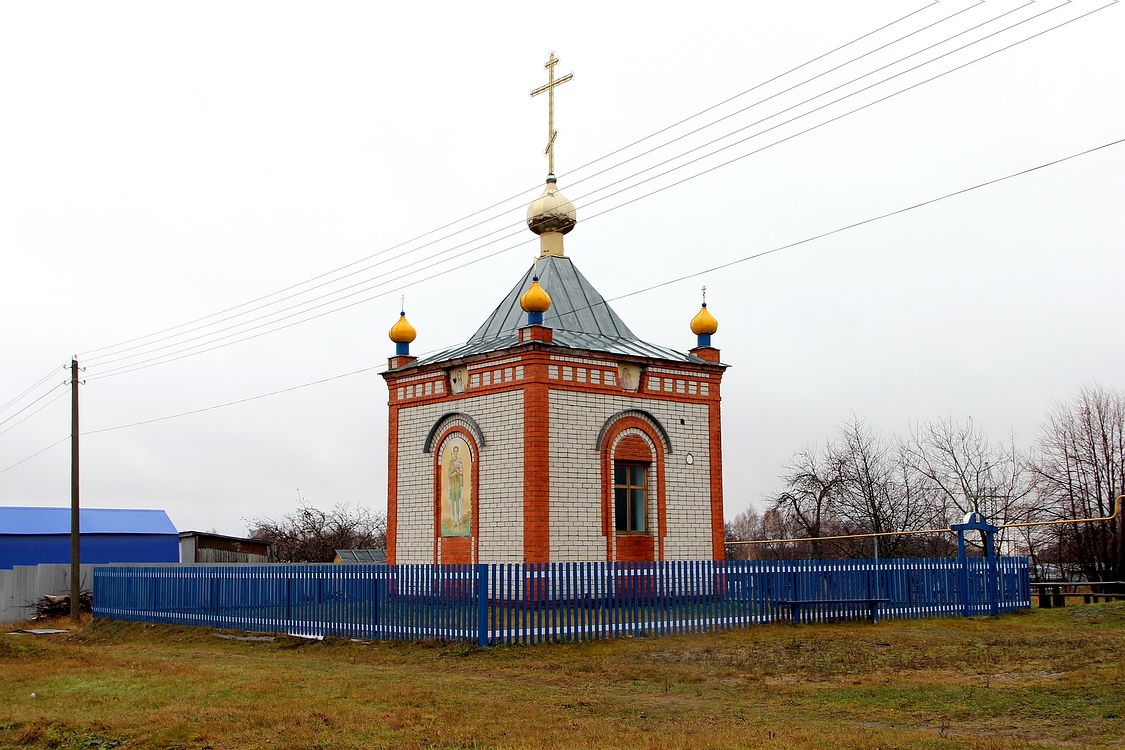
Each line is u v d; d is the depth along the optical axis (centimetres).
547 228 3198
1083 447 4134
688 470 2922
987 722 1204
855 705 1339
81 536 5175
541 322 2688
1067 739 1100
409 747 1110
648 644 2025
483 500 2734
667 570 2208
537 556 2558
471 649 1955
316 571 2356
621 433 2792
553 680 1625
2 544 5006
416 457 2975
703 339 3081
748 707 1354
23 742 1198
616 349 2873
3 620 3784
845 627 2317
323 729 1210
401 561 2973
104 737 1198
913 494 5047
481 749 1097
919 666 1669
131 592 3009
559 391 2670
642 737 1129
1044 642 1941
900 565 2547
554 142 3225
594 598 2103
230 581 2616
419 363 2980
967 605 2612
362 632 2223
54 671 1780
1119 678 1394
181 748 1141
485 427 2758
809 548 5456
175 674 1711
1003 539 4491
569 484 2652
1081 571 4103
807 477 5338
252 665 1917
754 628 2275
